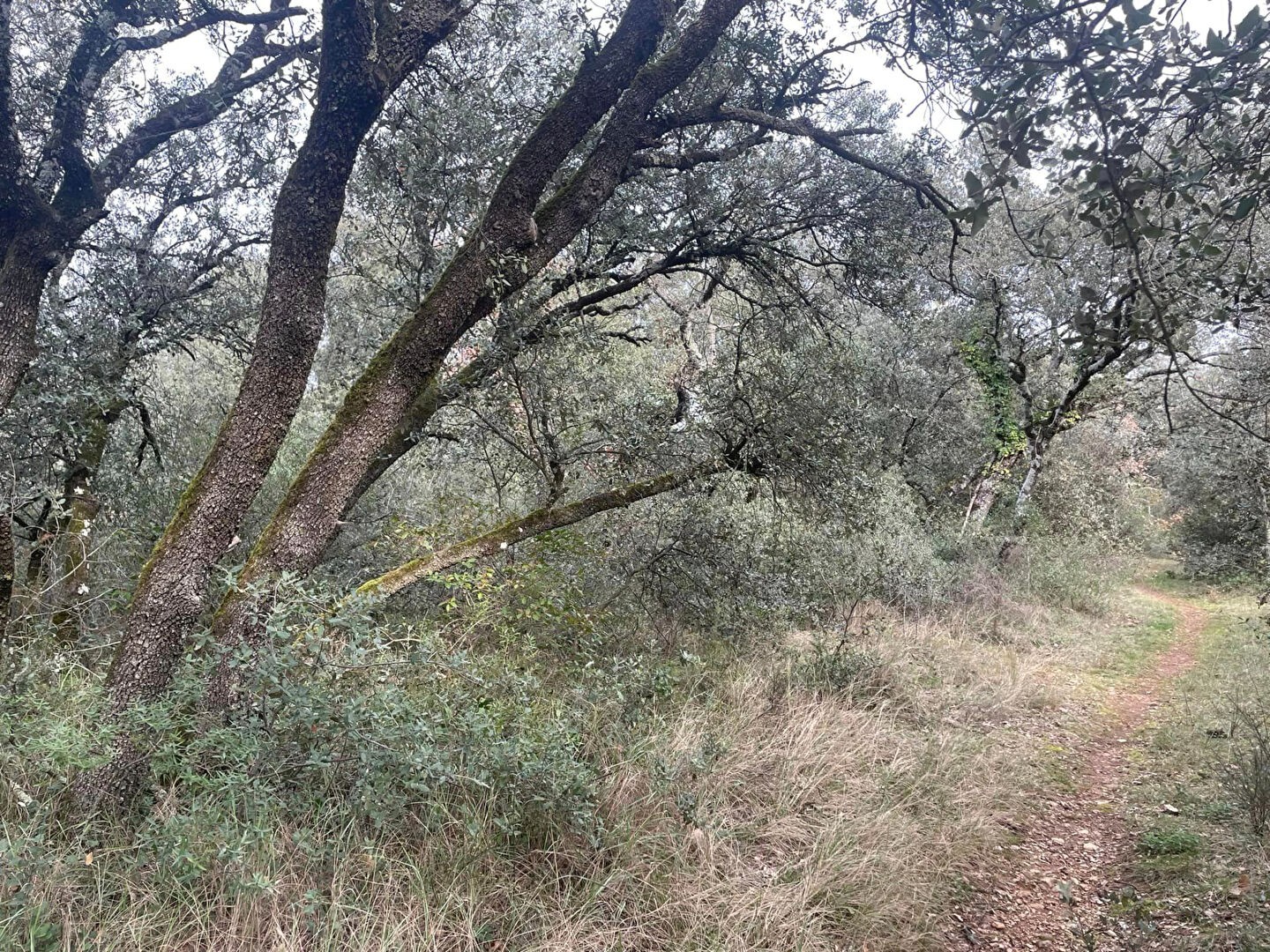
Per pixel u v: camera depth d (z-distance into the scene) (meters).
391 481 7.40
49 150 4.00
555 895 3.14
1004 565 13.07
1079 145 2.14
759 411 5.92
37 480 4.49
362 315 6.58
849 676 6.30
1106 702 7.62
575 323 5.93
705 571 7.20
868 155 5.84
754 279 6.74
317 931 2.52
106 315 5.25
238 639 3.32
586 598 6.74
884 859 3.72
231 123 5.42
